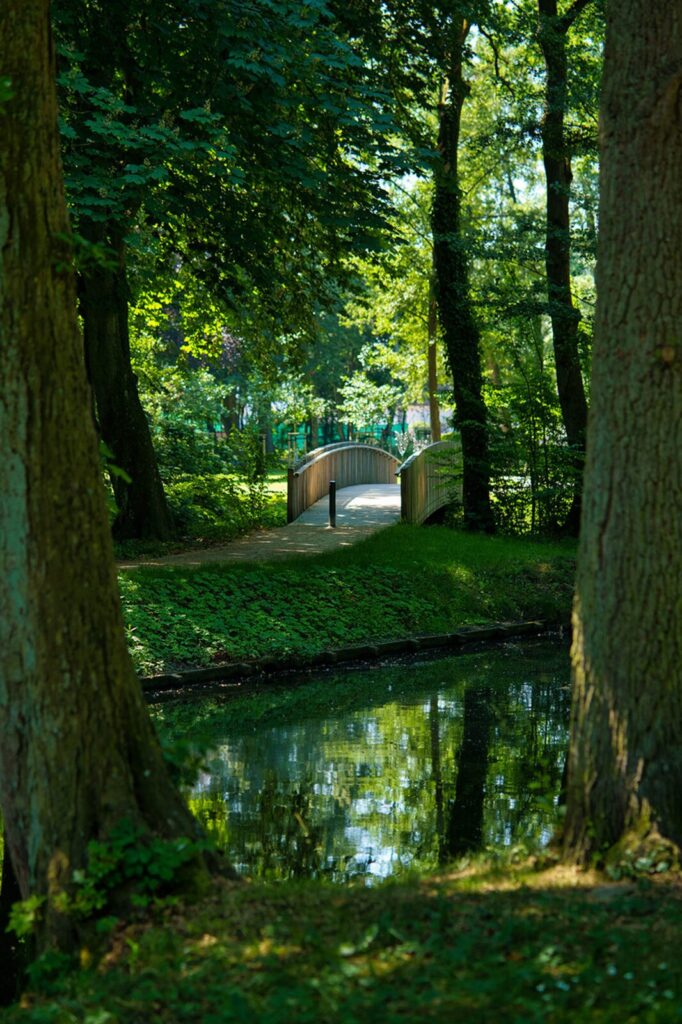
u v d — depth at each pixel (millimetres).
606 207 6590
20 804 6137
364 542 23156
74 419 6223
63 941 5758
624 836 6273
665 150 6414
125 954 5535
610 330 6527
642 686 6348
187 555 21672
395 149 18000
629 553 6410
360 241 18422
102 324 22766
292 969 5047
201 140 16344
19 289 6102
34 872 6039
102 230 17828
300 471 28984
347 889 6246
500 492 27453
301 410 47312
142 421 23359
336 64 16266
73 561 6137
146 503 23344
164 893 5926
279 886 6305
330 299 23547
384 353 47781
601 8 23641
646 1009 4520
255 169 17703
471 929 5398
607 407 6523
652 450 6402
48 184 6207
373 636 18469
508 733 13000
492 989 4715
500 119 26141
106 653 6207
